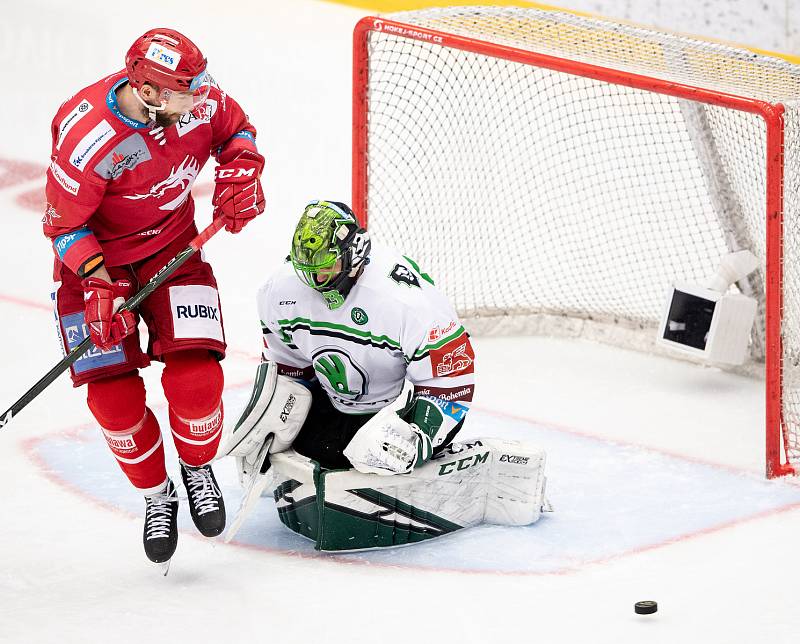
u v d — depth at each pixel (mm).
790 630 10516
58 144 10875
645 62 16953
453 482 12492
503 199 23203
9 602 11156
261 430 12148
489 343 19859
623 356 19281
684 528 12922
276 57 36562
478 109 24109
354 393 12570
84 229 11117
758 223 17922
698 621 10703
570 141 27203
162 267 11781
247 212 11727
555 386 17828
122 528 12898
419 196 22250
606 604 11078
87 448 15031
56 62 34656
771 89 15188
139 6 40281
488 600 11164
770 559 12102
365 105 18484
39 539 12562
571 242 22516
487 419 16391
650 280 20922
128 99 10680
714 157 17797
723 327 17438
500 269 21000
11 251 22875
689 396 17500
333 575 11742
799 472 14539
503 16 18062
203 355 11680
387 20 17922
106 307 10906
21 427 15609
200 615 10859
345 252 11352
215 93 11578
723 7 24062
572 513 13344
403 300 11727
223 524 11836
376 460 11633
